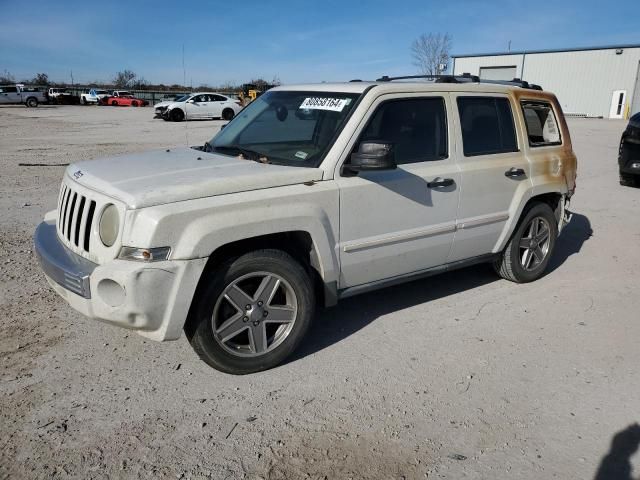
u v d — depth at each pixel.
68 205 3.72
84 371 3.72
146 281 3.14
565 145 5.70
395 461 2.92
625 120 39.06
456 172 4.55
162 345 4.11
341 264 3.98
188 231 3.24
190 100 30.58
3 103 49.59
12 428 3.10
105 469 2.81
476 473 2.84
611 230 7.70
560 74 46.00
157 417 3.25
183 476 2.78
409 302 5.05
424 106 4.42
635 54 41.81
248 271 3.54
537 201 5.51
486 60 50.22
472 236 4.83
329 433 3.14
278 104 4.65
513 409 3.40
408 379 3.72
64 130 23.17
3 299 4.82
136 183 3.42
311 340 4.27
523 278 5.51
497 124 5.02
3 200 8.73
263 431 3.14
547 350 4.17
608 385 3.69
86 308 3.31
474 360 4.00
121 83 78.06
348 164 3.92
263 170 3.72
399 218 4.23
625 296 5.26
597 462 2.94
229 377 3.70
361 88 4.22
